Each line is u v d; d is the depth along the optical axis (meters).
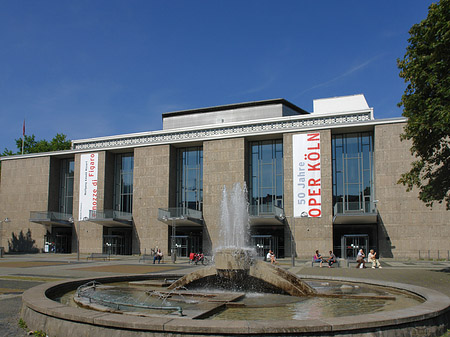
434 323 7.95
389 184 42.75
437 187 21.83
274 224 47.16
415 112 20.73
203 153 50.34
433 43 18.70
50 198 57.47
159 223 50.84
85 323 7.59
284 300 11.52
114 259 42.97
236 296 11.65
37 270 26.39
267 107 55.12
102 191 53.94
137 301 11.14
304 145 46.12
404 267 29.69
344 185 45.69
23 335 8.30
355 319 7.26
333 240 45.62
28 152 74.25
